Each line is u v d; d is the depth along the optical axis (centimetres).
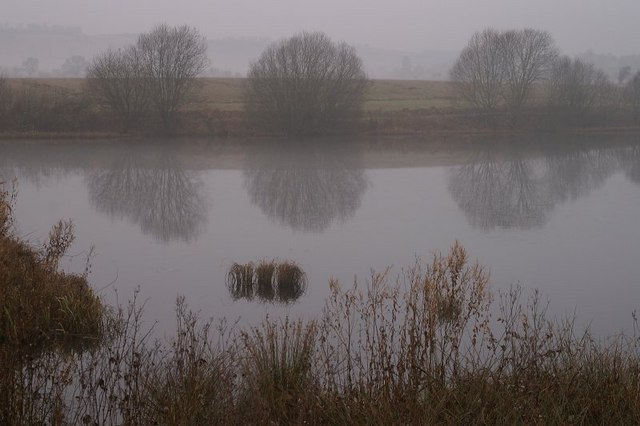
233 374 720
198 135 5788
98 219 2458
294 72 5762
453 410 608
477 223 2425
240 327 1170
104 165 4131
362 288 1470
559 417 583
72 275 1332
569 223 2422
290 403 646
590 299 1431
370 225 2386
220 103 6656
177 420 586
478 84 6644
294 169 4075
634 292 1493
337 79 5862
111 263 1758
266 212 2666
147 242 2058
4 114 5409
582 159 4703
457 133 6362
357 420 598
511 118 6562
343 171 4009
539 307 1348
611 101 7075
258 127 5838
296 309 1328
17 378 643
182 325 1173
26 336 859
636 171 4088
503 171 4075
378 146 5394
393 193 3203
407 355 679
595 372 707
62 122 5541
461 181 3634
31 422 599
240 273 1525
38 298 1067
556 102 6519
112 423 663
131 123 5691
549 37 6600
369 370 692
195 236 2169
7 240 1420
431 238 2148
